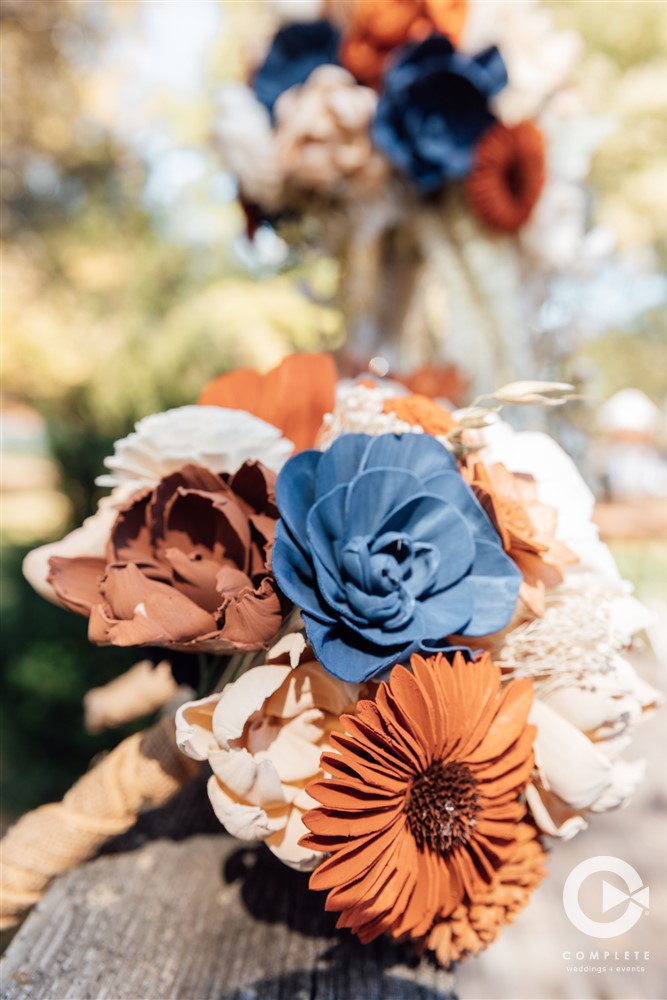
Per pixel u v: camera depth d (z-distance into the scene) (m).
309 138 0.64
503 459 0.31
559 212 0.73
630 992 0.42
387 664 0.25
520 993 0.41
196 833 0.37
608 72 2.23
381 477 0.26
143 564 0.27
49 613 1.13
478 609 0.26
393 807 0.25
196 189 2.81
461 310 0.69
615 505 1.98
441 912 0.27
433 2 0.63
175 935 0.31
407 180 0.67
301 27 0.66
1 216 2.75
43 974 0.29
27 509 3.36
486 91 0.61
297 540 0.25
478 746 0.26
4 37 2.43
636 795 0.60
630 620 0.30
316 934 0.31
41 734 1.10
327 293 0.91
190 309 2.30
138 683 0.56
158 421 0.29
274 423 0.32
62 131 2.71
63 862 0.32
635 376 3.53
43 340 2.48
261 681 0.25
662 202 2.30
